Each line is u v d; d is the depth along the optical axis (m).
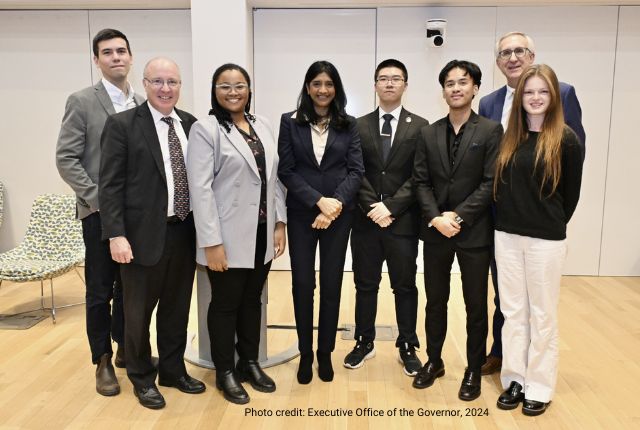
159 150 2.55
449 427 2.53
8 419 2.60
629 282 4.86
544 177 2.44
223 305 2.72
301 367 2.96
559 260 2.53
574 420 2.60
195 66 4.52
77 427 2.53
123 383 2.97
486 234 2.70
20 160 5.14
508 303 2.67
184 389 2.85
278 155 2.85
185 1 4.64
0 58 5.00
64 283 4.82
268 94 4.98
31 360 3.24
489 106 3.13
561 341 3.53
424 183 2.82
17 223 5.23
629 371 3.11
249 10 4.73
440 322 2.91
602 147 4.88
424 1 4.65
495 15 4.76
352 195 2.81
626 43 4.73
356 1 4.65
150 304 2.65
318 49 4.90
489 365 3.06
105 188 2.51
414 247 3.05
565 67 4.80
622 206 4.95
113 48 2.81
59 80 5.02
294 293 2.91
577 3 4.64
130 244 2.56
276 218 2.85
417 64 4.87
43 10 4.91
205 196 2.52
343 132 2.83
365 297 3.16
